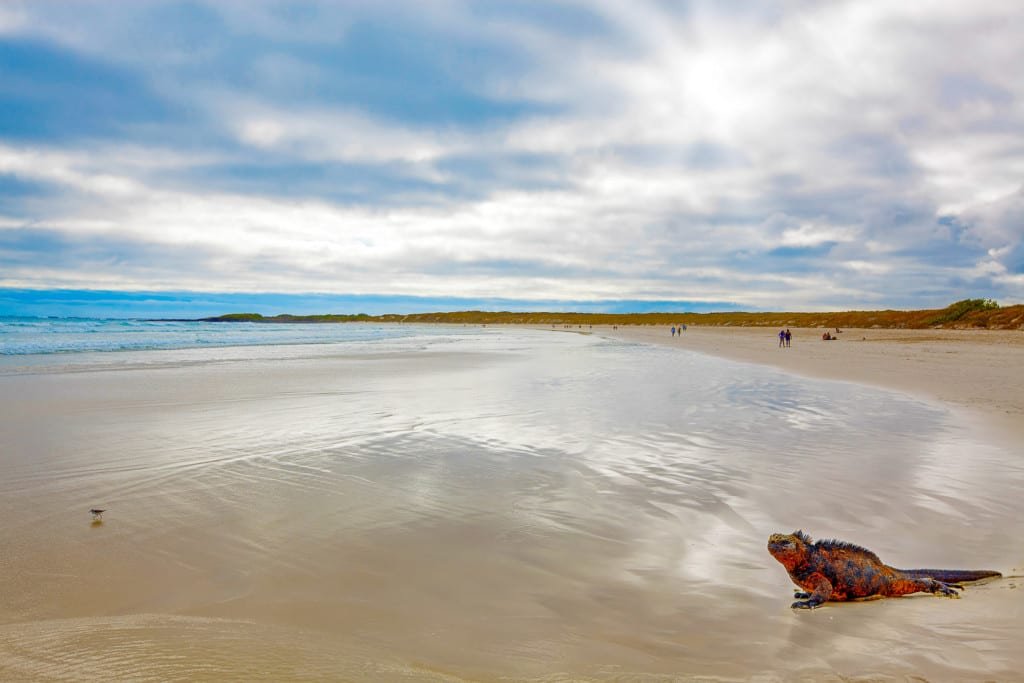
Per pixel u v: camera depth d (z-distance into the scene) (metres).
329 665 3.08
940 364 25.61
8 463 8.23
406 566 4.95
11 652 3.07
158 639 3.33
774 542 4.43
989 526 5.94
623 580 4.71
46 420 11.53
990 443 9.84
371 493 7.09
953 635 3.74
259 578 4.66
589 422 11.91
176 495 6.89
